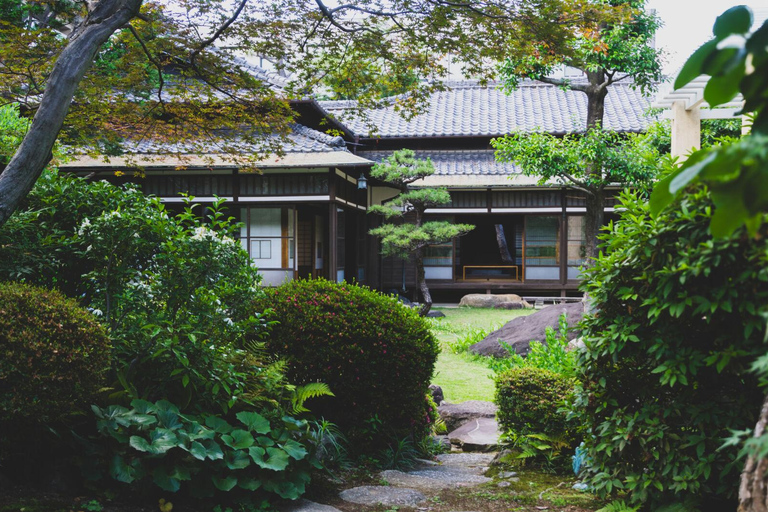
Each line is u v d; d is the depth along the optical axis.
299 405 4.05
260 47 4.77
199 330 3.59
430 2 4.19
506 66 11.62
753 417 2.72
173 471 3.07
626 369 3.27
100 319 3.57
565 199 18.41
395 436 4.93
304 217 18.19
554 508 3.54
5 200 3.07
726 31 0.77
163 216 3.88
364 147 19.95
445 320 14.65
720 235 0.73
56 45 4.41
